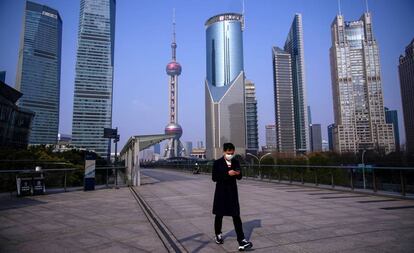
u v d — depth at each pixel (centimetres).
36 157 2361
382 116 15000
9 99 3881
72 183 1970
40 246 628
